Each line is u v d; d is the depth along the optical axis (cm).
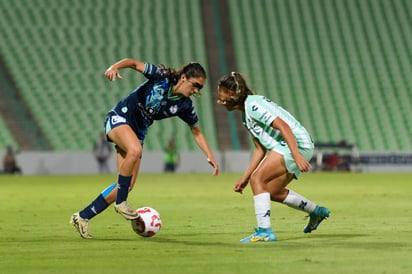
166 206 4888
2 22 13312
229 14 14525
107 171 11381
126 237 2981
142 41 13700
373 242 2711
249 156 11831
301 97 13512
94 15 13825
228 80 2767
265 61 13950
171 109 2903
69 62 13038
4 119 11950
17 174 10969
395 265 2117
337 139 13025
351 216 3988
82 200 5584
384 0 15188
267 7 14762
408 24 14900
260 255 2358
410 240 2781
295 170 2794
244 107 2789
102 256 2370
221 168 11769
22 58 12888
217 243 2728
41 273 2014
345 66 14138
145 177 9819
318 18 14762
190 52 13762
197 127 3014
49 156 11200
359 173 11675
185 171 11681
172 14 14250
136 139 2823
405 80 14062
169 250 2517
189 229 3328
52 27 13438
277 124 2677
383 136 13188
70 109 12356
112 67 2772
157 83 2847
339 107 13450
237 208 4684
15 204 5153
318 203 5112
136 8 14150
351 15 14875
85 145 11988
